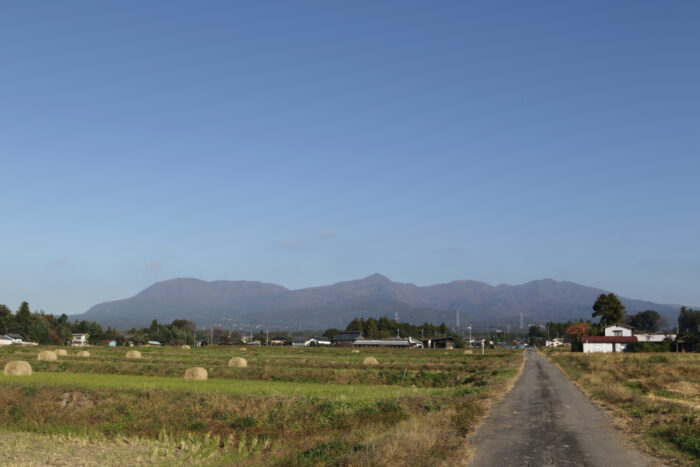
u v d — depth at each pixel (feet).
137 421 83.76
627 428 63.52
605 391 98.58
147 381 130.82
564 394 101.71
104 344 566.36
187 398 88.33
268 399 84.94
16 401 92.99
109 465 59.36
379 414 76.23
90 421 85.56
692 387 139.33
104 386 108.37
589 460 48.08
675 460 47.70
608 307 449.89
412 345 562.66
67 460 61.87
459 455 49.32
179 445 71.77
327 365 199.52
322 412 78.95
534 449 52.54
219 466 58.90
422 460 45.37
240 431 77.61
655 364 207.72
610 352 368.89
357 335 608.19
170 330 634.02
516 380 135.74
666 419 65.51
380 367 192.85
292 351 357.41
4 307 508.94
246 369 171.53
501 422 68.39
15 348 311.06
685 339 366.22
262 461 57.47
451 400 86.17
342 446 54.13
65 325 586.45
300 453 54.85
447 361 234.58
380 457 44.96
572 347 425.69
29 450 67.10
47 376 145.38
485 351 394.11
